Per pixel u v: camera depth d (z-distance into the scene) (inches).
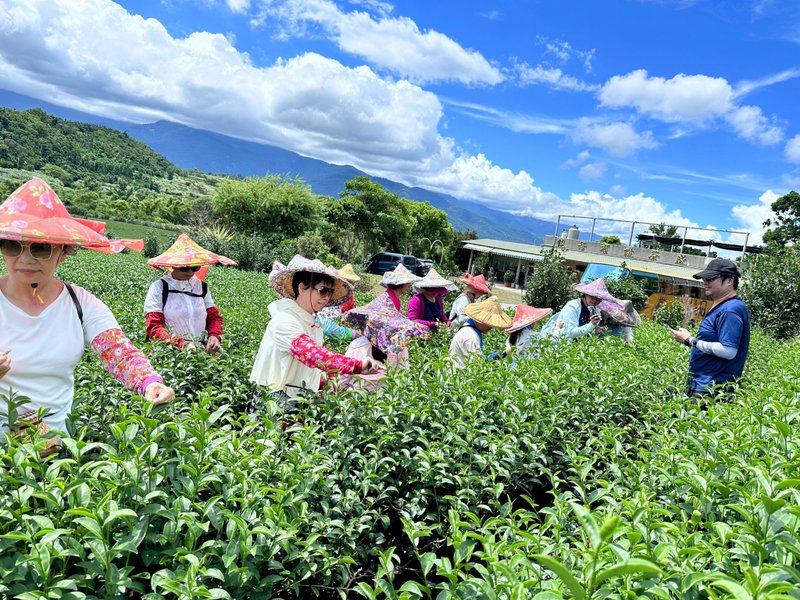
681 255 1472.7
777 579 64.2
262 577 85.8
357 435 128.7
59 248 100.0
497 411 154.5
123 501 76.4
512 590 69.7
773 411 154.0
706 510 96.4
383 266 1694.1
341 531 103.1
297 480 99.1
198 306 230.2
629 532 72.0
